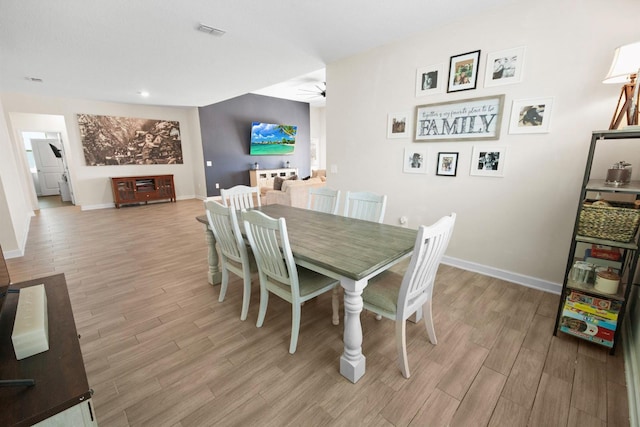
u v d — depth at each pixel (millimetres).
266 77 4320
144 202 7129
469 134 2715
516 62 2371
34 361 922
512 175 2539
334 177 3980
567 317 1808
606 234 1647
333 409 1378
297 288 1694
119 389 1511
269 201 5504
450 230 1572
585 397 1424
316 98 8477
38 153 8367
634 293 1914
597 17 2020
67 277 2896
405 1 2270
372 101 3389
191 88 4961
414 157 3141
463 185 2844
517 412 1350
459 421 1309
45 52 3121
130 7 2264
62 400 782
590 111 2127
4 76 3943
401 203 3340
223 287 2393
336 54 3430
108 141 6516
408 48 2980
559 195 2338
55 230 4691
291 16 2471
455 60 2684
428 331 1820
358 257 1543
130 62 3539
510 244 2650
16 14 2285
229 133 7629
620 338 1875
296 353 1773
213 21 2531
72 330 1086
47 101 5770
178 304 2375
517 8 2311
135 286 2701
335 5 2301
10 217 3416
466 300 2355
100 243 3992
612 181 1715
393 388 1496
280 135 8422
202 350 1812
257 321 2090
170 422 1321
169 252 3619
